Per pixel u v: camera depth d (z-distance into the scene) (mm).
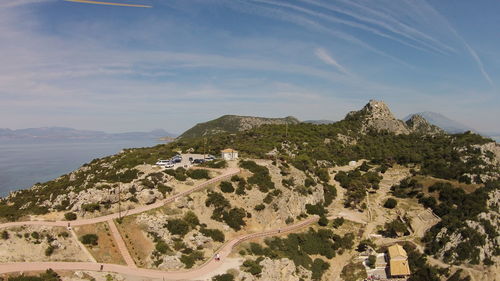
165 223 96375
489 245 123938
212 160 150000
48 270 71812
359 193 162000
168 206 103625
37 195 122938
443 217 137875
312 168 177500
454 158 191625
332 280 109062
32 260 76062
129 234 89250
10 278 68188
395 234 136250
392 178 193000
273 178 138875
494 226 130250
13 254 76062
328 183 177000
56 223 88125
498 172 171500
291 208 132750
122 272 77812
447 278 115000
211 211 110875
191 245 92938
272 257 100000
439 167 181625
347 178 183625
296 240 117312
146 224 93188
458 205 146125
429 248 127000
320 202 154250
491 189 152125
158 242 89500
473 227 128375
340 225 139625
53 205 100062
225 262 88688
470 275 115062
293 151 198125
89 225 88812
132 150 187250
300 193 142750
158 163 141625
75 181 133000
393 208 157375
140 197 103500
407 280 111250
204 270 83375
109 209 97250
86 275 73250
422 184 168125
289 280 95000
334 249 123000
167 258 83625
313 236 124312
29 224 85062
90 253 81250
